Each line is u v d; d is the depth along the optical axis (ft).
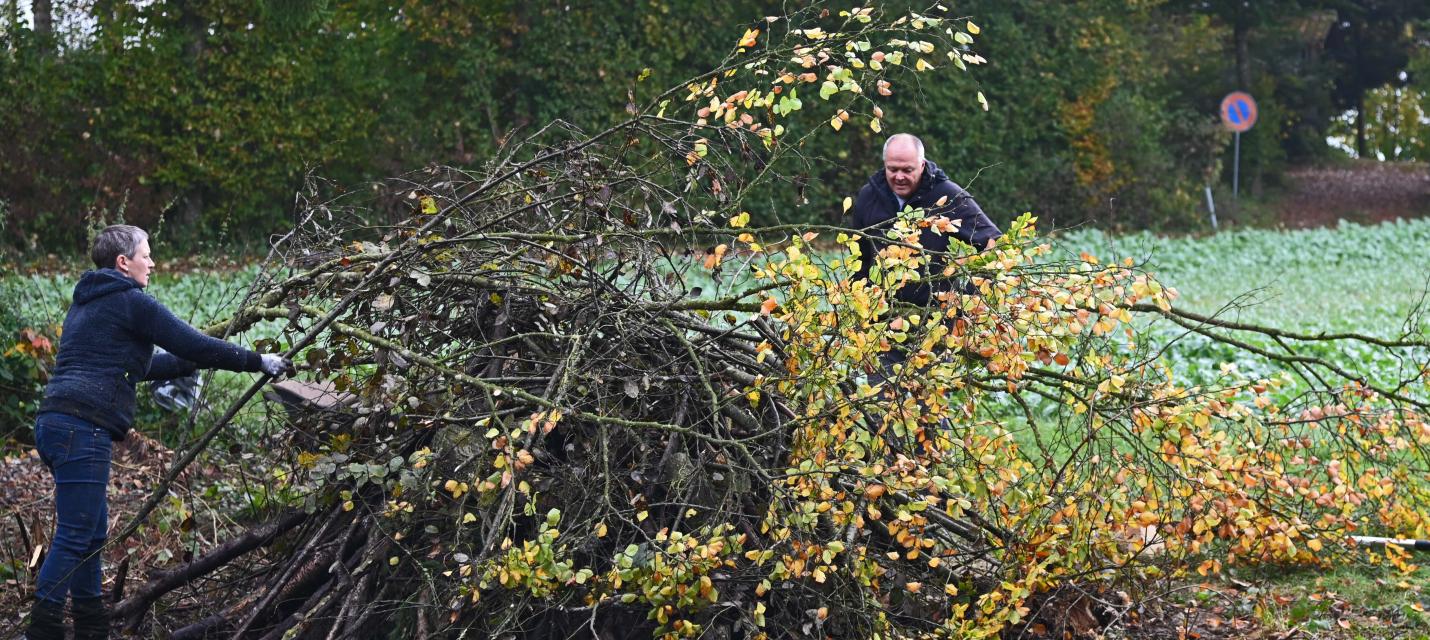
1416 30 127.44
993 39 90.58
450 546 15.02
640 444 15.46
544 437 15.55
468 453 15.55
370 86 75.66
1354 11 119.75
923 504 14.01
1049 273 14.89
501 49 79.41
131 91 69.67
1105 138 94.79
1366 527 20.06
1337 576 18.58
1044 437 27.20
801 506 14.23
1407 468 17.34
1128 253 79.87
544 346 17.03
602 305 16.49
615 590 14.70
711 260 15.25
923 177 20.84
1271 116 117.70
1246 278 73.00
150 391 29.12
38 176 67.36
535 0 78.02
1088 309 14.75
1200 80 118.73
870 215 21.40
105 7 70.69
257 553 19.67
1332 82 130.82
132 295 15.98
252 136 72.33
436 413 15.89
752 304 15.98
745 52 16.89
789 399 15.60
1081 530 14.66
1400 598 17.71
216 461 24.93
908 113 85.25
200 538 20.79
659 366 16.12
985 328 14.53
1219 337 16.67
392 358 15.51
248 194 72.74
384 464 15.90
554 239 16.39
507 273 16.94
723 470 15.53
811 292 14.49
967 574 16.11
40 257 60.80
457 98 78.59
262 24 72.49
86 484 15.93
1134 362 16.98
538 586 13.71
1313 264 80.07
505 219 18.48
